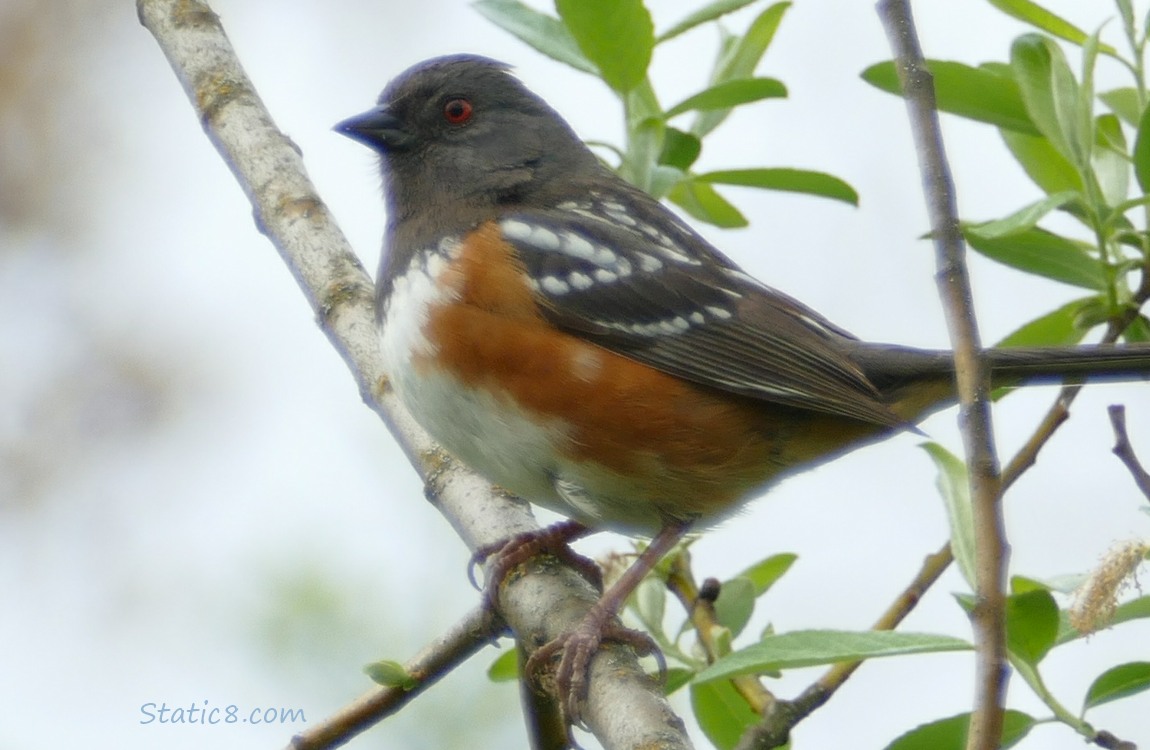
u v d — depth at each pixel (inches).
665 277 319.6
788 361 317.7
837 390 312.2
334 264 335.3
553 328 306.3
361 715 287.3
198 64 354.6
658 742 236.5
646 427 305.4
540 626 280.7
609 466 305.4
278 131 350.9
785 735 262.4
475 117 342.0
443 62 349.7
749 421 313.7
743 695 281.0
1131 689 244.2
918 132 197.2
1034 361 287.4
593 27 312.7
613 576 314.8
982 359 187.8
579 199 337.4
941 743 251.9
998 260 293.6
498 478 309.7
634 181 317.4
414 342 305.1
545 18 331.6
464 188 336.8
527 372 300.8
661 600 305.9
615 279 314.7
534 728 292.0
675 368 310.2
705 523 318.0
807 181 327.6
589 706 255.4
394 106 345.7
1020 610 235.9
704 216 366.6
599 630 268.1
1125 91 317.7
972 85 291.4
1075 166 283.7
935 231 193.5
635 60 317.7
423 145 342.6
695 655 300.0
